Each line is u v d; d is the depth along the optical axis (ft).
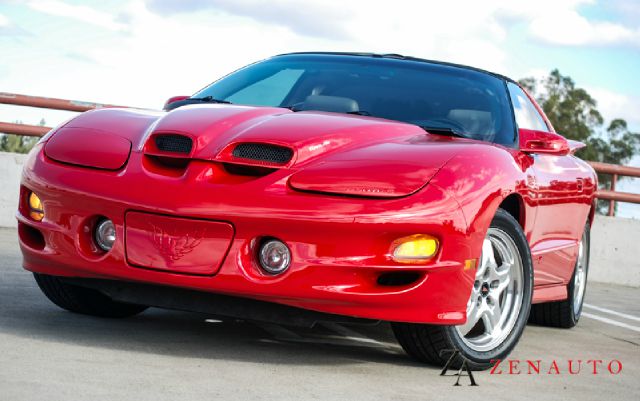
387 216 9.25
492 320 10.98
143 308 11.91
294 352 10.29
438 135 11.04
